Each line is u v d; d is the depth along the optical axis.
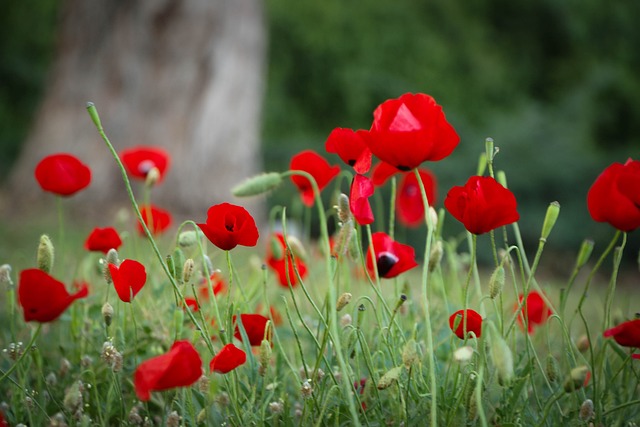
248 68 10.60
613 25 20.78
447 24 20.02
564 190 12.84
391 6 19.55
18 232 7.74
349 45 19.09
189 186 10.09
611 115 17.67
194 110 10.17
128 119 10.05
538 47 20.84
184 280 1.88
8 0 17.45
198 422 1.81
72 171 2.42
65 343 2.42
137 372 1.54
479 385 1.50
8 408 1.98
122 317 2.36
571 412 1.79
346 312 2.43
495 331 1.50
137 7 10.12
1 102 16.86
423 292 1.64
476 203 1.71
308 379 1.84
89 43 10.19
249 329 1.99
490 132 13.99
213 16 10.27
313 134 18.41
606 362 2.06
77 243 6.66
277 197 11.96
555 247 12.36
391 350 1.89
